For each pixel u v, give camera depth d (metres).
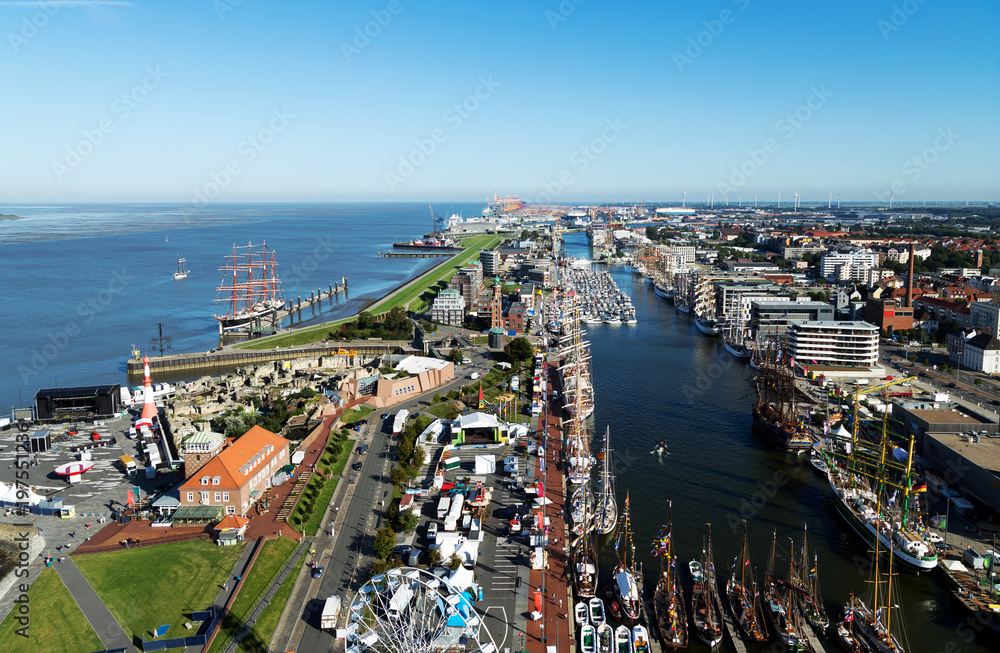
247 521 159.00
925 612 139.50
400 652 110.94
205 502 160.50
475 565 147.50
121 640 116.50
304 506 169.88
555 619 130.00
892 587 148.25
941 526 166.50
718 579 149.00
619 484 199.25
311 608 129.00
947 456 198.38
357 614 120.62
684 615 134.75
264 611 126.19
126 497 173.50
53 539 150.75
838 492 184.50
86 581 133.50
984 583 146.25
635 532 170.12
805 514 181.88
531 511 172.62
